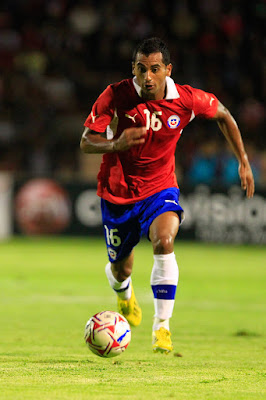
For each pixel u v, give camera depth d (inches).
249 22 3149.6
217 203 2411.4
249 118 2847.0
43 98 2874.0
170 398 504.1
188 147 2699.3
